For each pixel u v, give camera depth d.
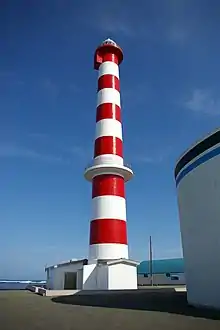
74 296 29.28
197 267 16.95
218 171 15.80
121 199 36.22
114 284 33.22
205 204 16.52
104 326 11.41
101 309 17.25
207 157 16.72
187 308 16.59
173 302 20.62
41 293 33.69
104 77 40.38
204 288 16.17
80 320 13.05
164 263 66.31
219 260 15.10
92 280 34.19
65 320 13.11
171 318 13.12
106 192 35.78
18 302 22.91
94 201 36.22
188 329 10.51
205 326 11.04
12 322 12.64
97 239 34.78
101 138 37.66
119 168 36.19
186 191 18.55
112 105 38.91
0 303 22.08
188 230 18.16
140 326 11.30
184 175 18.88
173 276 63.84
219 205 15.46
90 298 26.44
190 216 17.94
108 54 41.59
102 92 39.66
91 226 35.94
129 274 34.28
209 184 16.34
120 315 14.50
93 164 37.31
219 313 14.34
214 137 16.39
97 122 38.75
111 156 36.78
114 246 34.31
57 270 43.66
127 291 33.06
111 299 24.56
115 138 37.69
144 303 20.41
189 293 18.12
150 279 63.34
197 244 17.05
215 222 15.62
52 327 11.30
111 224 34.81
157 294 29.47
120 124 39.03
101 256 34.25
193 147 18.02
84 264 36.34
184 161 19.00
